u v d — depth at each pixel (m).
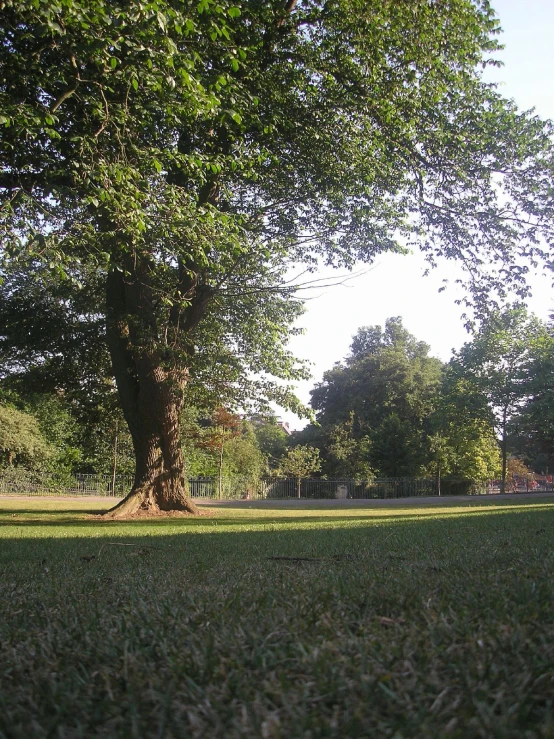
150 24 9.36
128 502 19.27
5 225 10.01
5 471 44.72
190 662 2.51
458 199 16.62
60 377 23.55
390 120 14.98
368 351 68.50
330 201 17.52
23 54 10.39
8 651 2.88
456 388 45.88
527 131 15.78
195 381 23.06
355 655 2.48
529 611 3.15
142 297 18.14
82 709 2.09
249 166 14.42
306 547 7.44
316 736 1.79
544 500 35.16
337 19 14.53
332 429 58.38
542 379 41.88
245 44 13.80
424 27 14.02
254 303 21.23
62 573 5.63
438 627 2.82
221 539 9.45
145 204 11.57
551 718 1.84
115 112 11.11
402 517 16.45
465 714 1.89
